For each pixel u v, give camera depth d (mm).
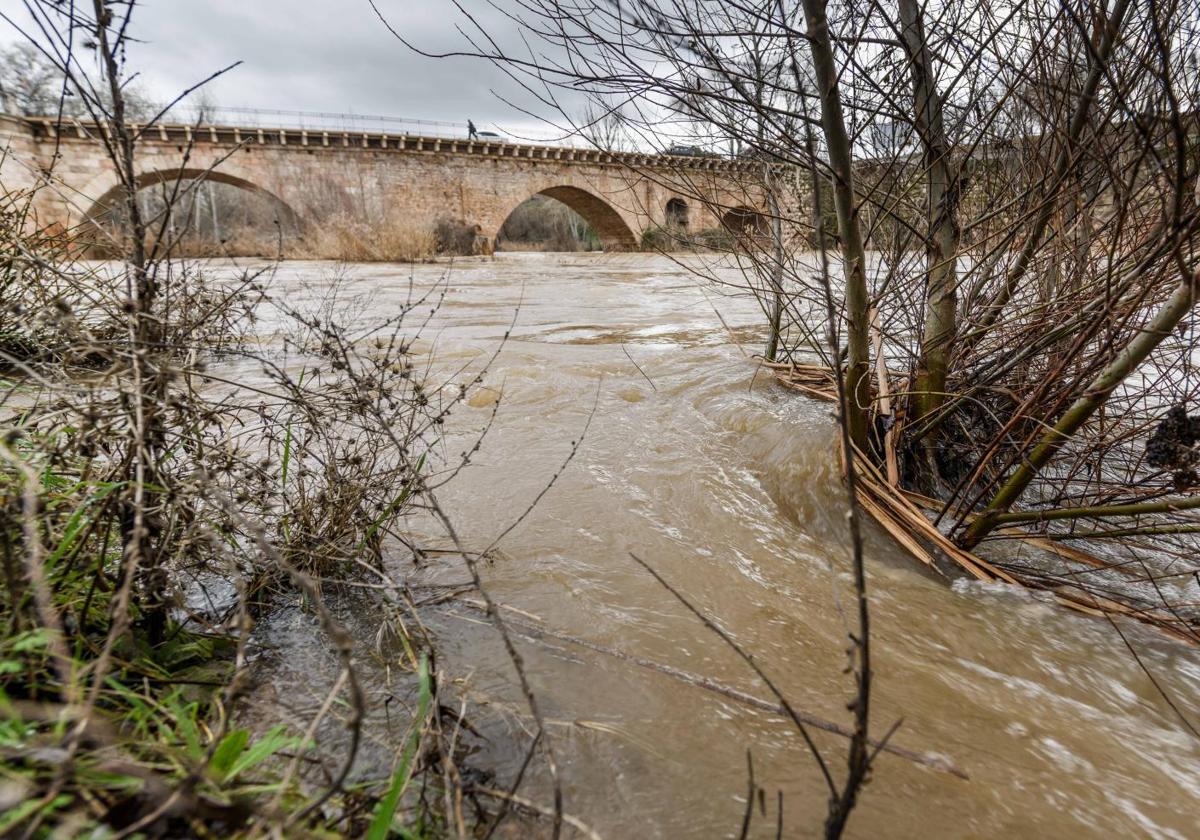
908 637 2041
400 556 2322
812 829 1303
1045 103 2646
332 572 2064
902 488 2979
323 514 2064
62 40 1406
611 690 1693
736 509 2871
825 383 4164
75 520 1453
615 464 3285
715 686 1478
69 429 1635
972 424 3236
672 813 1322
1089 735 1655
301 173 29688
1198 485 2287
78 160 19859
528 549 2428
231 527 1848
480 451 3408
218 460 1897
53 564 1373
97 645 1447
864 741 959
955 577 2459
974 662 1936
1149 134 1808
